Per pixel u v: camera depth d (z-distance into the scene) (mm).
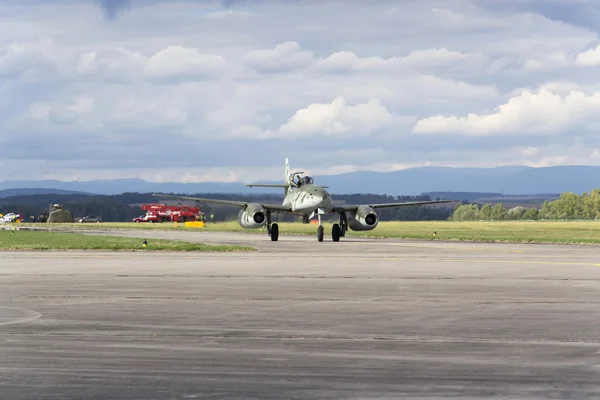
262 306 25203
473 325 21156
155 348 17781
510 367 15828
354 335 19547
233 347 17922
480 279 35062
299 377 14992
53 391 13953
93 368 15719
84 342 18500
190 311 23922
